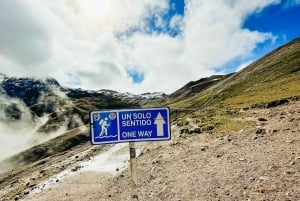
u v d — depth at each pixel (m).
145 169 28.39
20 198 36.12
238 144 27.66
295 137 24.55
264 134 29.27
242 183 16.44
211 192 16.53
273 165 17.91
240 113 61.75
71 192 31.88
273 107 61.62
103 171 39.72
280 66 186.12
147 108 8.90
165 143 43.91
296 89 90.75
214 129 45.03
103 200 24.38
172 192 18.81
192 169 23.05
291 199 13.03
